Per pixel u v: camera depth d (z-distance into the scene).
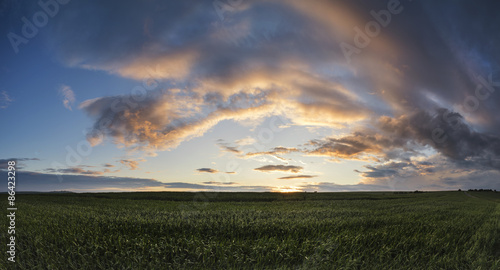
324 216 19.86
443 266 9.19
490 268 8.91
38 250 9.79
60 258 9.30
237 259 9.05
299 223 14.93
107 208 27.05
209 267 8.86
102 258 9.44
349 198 56.38
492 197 93.38
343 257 9.47
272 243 10.66
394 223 16.58
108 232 12.70
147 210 23.83
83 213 20.48
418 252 10.29
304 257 9.52
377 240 11.75
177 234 12.39
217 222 14.89
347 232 12.75
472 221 18.30
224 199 48.53
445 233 13.52
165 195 54.81
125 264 8.84
